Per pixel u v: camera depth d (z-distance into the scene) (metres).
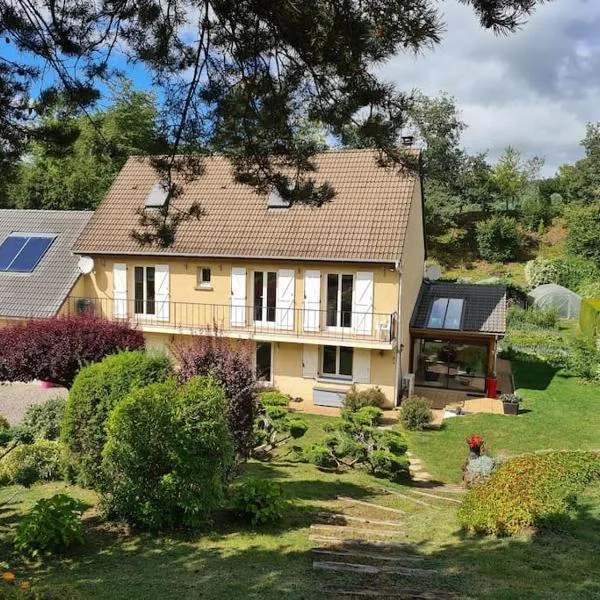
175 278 21.22
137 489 8.29
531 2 5.35
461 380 21.81
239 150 8.44
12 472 10.87
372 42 6.00
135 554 7.49
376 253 18.72
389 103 6.95
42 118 8.50
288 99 7.40
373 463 12.82
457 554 7.67
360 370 19.78
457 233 49.88
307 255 19.27
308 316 19.84
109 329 14.99
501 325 20.73
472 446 13.45
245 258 19.98
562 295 36.03
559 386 21.83
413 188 20.42
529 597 6.08
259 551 7.63
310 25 6.47
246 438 10.67
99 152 11.55
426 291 23.27
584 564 7.18
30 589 6.02
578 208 46.59
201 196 22.25
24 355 14.14
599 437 16.48
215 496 8.65
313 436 16.66
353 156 21.97
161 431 8.27
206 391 8.56
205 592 6.22
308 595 6.10
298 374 20.39
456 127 48.72
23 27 7.31
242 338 20.03
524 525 8.50
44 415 13.67
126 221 22.31
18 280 22.72
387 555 7.59
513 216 52.25
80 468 9.75
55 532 7.52
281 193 8.84
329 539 8.22
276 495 9.08
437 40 5.77
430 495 11.84
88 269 21.81
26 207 37.31
